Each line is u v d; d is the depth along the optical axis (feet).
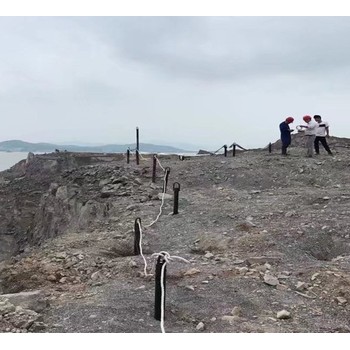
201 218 38.04
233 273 24.47
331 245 30.58
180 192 51.75
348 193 44.70
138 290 22.00
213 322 18.43
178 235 34.09
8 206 125.80
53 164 138.31
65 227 66.69
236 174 59.52
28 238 104.63
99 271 26.00
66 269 26.73
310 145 68.80
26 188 131.44
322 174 57.26
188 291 21.89
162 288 17.88
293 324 18.35
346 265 25.40
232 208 41.09
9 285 25.66
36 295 21.18
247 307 20.17
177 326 18.10
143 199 47.78
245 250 29.32
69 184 72.23
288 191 49.11
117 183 58.03
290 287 22.66
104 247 31.19
